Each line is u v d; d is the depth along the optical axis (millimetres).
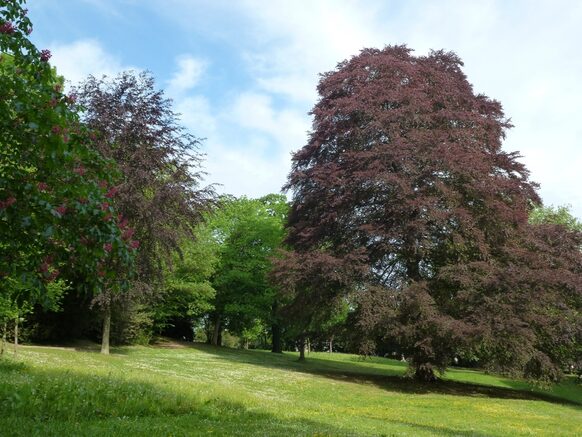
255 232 42531
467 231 23719
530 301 21953
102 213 5879
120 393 10250
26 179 5707
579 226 40750
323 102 28656
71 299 27141
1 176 5457
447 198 23641
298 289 26141
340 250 25516
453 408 18578
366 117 25594
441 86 26625
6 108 5477
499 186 24312
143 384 12250
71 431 6855
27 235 5836
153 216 21984
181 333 47844
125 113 22375
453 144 24297
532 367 24297
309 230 26406
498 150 27188
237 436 7969
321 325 28688
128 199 21297
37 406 8281
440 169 23734
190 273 37125
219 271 42500
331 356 53531
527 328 21875
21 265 6055
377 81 26281
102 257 6203
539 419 17172
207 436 7715
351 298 23469
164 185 22719
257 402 13336
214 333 46375
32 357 17188
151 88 23312
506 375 24344
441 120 25906
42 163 5770
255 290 42406
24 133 5574
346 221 25953
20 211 5559
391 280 25297
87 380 11375
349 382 24594
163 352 32062
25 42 5613
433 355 22766
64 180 5961
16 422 6980
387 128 24875
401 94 24953
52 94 5652
